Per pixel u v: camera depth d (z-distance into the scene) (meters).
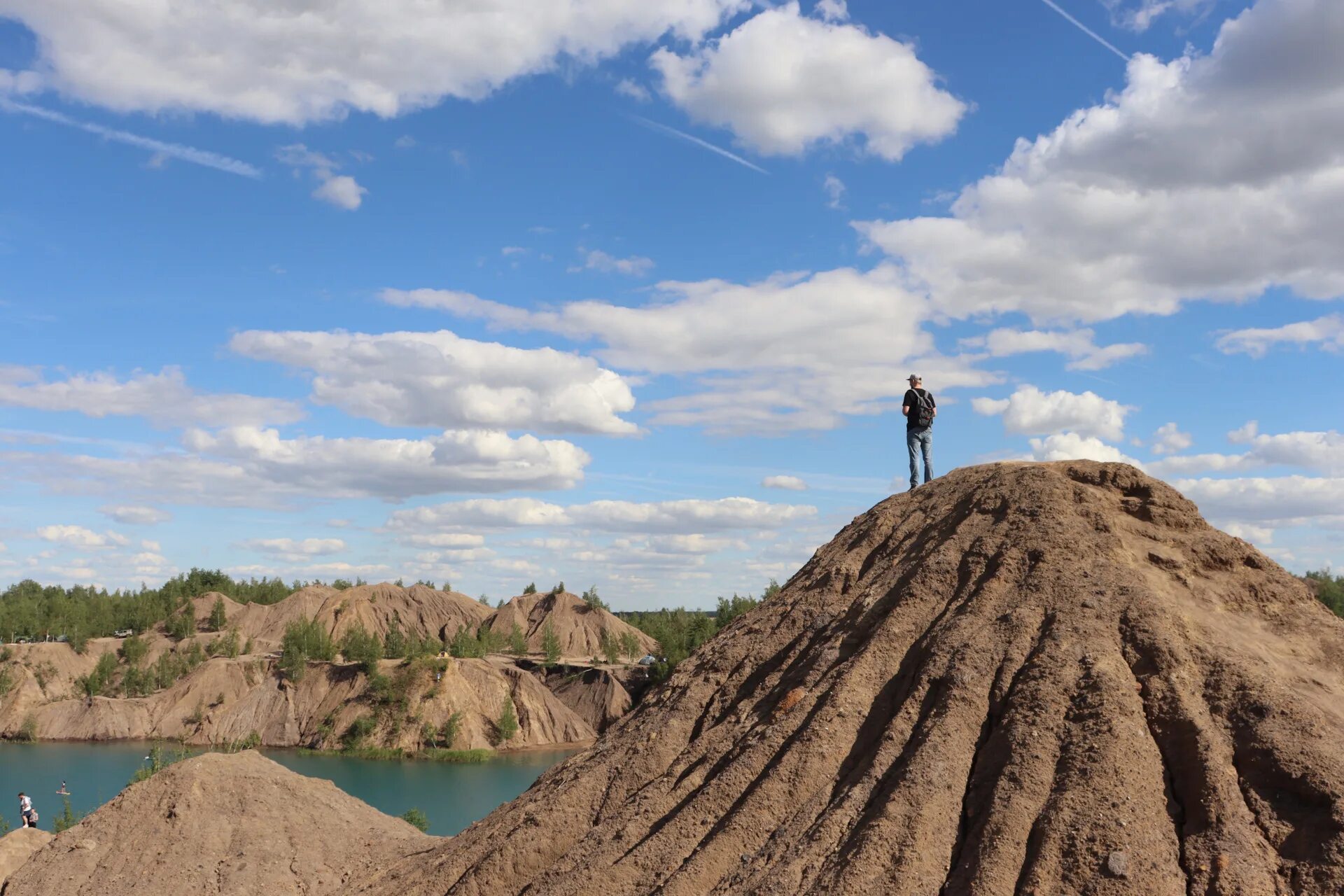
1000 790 15.13
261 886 29.47
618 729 23.50
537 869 19.55
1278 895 12.78
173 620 138.88
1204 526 20.53
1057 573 18.88
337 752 100.00
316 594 158.38
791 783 17.28
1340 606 47.50
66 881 30.81
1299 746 14.30
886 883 14.41
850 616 20.70
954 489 23.56
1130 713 15.60
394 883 23.20
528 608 165.50
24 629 136.25
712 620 128.62
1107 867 13.50
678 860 17.09
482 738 103.19
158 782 34.44
